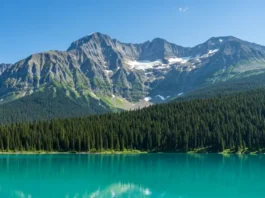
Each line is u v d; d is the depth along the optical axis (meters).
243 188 74.69
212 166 111.25
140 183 80.56
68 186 77.50
